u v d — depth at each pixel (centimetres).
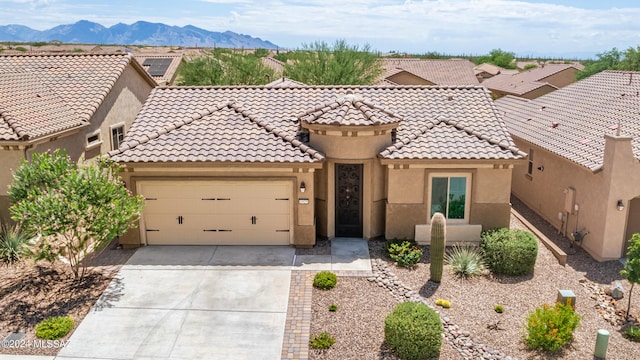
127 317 1348
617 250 1764
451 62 6431
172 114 2006
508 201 1814
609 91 2469
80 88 2438
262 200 1789
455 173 1791
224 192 1788
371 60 4559
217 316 1357
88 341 1241
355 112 1805
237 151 1752
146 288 1504
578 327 1335
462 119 1962
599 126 2091
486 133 1877
